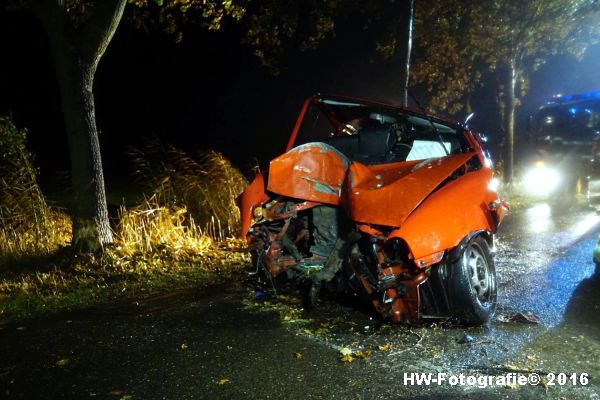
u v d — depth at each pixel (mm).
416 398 4129
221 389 4285
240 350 4980
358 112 7184
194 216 10445
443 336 5277
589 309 6031
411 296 5246
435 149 6969
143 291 6816
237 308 6113
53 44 7871
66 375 4531
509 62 17156
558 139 14031
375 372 4539
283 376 4484
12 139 9383
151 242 8695
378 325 5523
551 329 5453
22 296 6438
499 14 15844
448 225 5305
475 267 5664
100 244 8117
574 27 17203
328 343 5121
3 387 4352
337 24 18344
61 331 5457
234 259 8234
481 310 5508
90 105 8102
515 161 21828
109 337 5297
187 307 6172
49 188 16141
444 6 14867
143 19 11055
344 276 5613
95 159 8148
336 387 4301
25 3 8977
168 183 10398
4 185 9320
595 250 7258
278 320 5723
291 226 6031
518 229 10906
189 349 5008
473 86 19609
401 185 5316
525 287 6895
